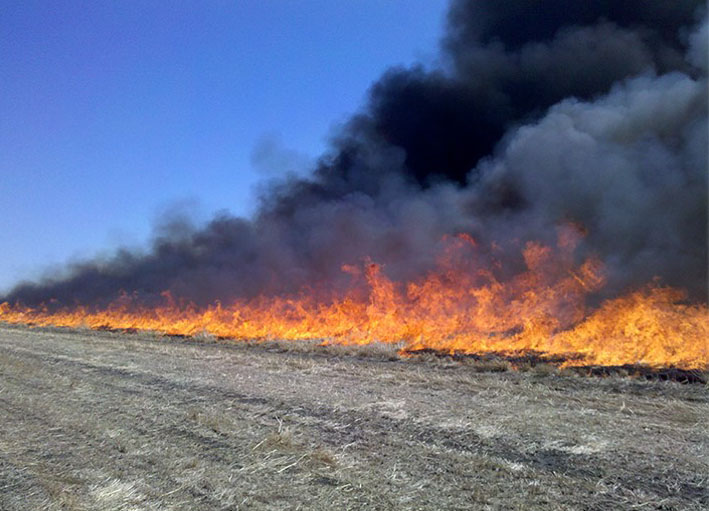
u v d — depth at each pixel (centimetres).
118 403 975
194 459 658
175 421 834
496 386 933
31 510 531
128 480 598
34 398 1042
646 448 598
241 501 531
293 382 1088
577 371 1001
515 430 688
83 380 1213
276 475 598
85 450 715
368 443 688
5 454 711
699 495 479
